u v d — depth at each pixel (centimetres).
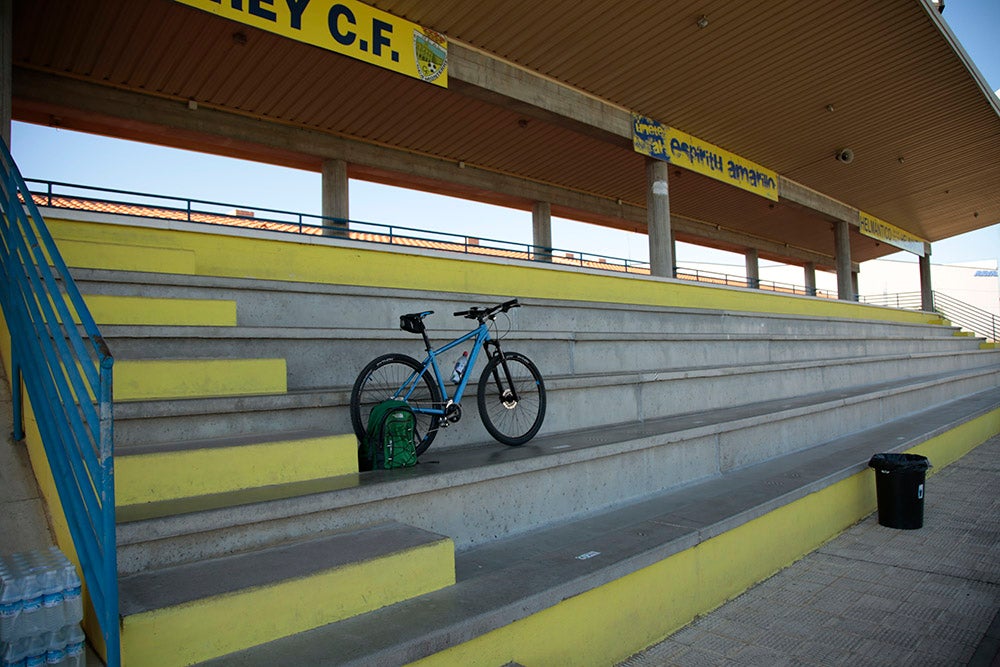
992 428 1046
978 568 444
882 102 1324
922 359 1368
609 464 446
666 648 333
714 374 698
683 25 979
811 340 1104
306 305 534
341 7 807
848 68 1164
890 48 1116
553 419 529
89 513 206
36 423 283
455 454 421
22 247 280
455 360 534
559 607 285
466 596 267
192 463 278
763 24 1001
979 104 1370
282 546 269
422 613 248
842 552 491
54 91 1004
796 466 570
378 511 308
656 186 1298
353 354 474
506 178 1658
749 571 420
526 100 1044
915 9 1008
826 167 1681
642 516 420
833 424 746
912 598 395
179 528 241
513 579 289
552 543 363
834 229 2089
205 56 1000
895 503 545
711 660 319
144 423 315
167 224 570
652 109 1240
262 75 1073
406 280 716
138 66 1013
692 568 369
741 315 1037
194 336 400
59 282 417
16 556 218
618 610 317
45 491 277
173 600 209
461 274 766
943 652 324
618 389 588
